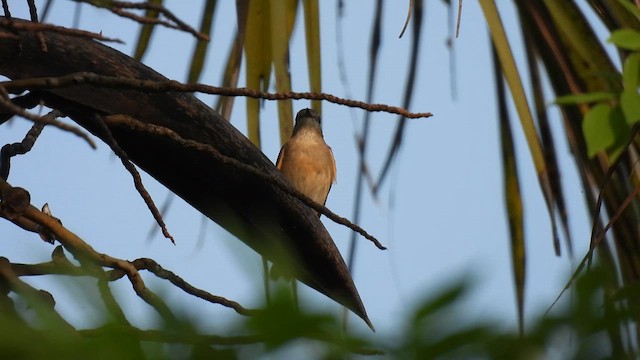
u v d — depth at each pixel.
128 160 5.15
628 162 6.79
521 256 7.09
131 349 2.29
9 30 4.86
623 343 2.23
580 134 7.04
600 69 7.14
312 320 2.23
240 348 2.26
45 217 5.03
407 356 2.13
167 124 5.26
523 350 2.13
